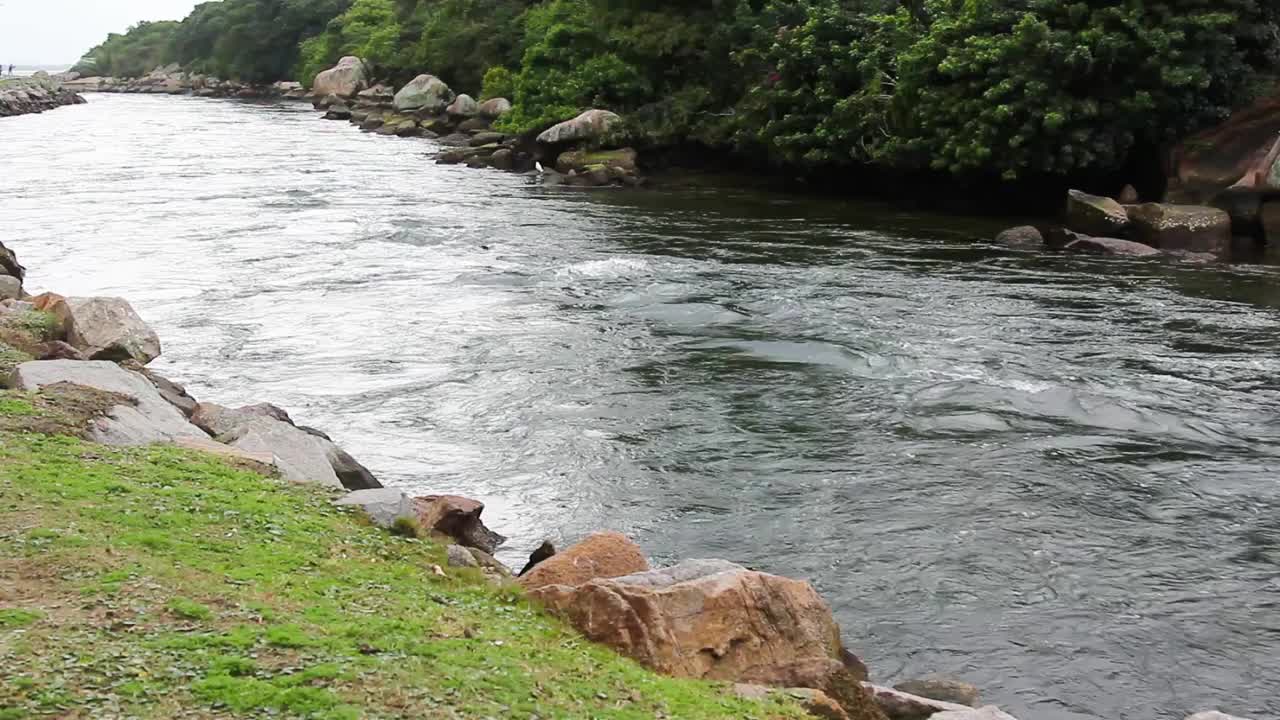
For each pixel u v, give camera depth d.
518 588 9.02
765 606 8.77
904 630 10.97
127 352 17.70
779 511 13.62
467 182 45.94
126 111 90.50
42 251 28.64
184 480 10.66
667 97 50.06
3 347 15.77
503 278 26.09
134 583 7.77
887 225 35.09
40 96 92.25
